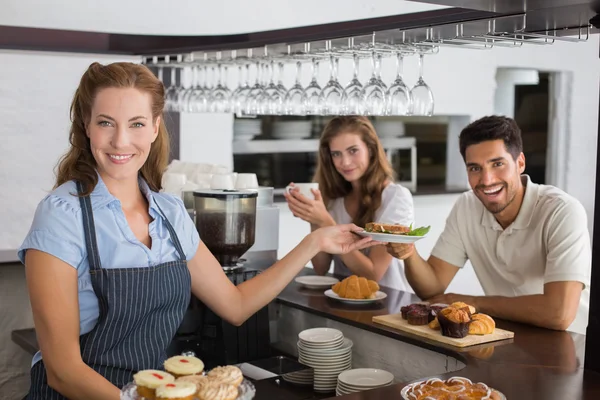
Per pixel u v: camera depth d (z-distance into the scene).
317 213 3.01
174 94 4.01
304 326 2.68
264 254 3.05
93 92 1.76
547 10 1.93
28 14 4.32
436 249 2.95
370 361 2.42
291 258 2.28
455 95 5.67
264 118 5.23
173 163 3.65
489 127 2.61
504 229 2.79
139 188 1.98
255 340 2.46
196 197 2.54
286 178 5.45
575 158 6.31
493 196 2.66
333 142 3.29
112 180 1.88
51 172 4.47
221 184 2.72
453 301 2.60
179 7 4.73
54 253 1.74
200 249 2.09
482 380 1.91
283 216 5.19
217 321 2.40
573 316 2.43
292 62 3.22
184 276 1.95
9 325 2.96
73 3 4.43
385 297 2.76
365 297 2.71
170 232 1.94
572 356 2.12
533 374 1.96
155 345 1.90
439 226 5.79
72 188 1.83
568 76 6.23
